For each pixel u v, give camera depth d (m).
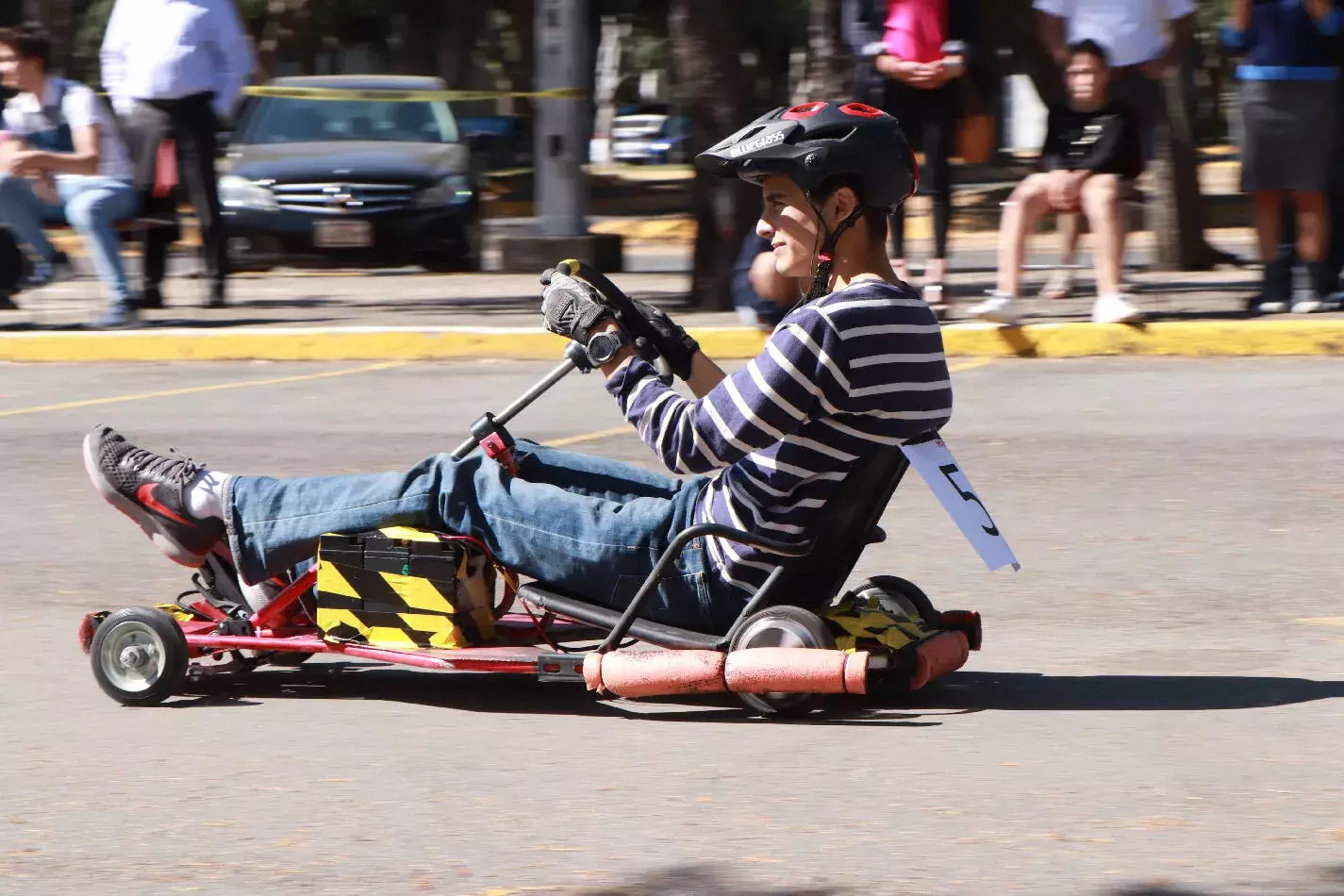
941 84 15.57
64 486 11.23
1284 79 15.34
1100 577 8.66
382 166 23.62
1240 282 19.91
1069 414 12.74
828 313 5.96
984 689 6.80
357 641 6.50
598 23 48.06
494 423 6.43
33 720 6.50
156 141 18.84
